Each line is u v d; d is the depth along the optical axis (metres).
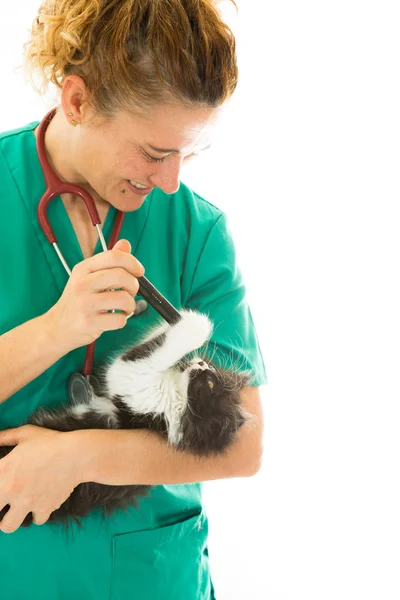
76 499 1.14
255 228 2.35
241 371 1.19
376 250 2.34
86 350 1.15
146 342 1.15
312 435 2.33
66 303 0.99
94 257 0.98
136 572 1.18
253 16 2.22
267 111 2.29
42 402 1.15
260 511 2.23
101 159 1.03
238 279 1.26
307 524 2.21
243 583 2.11
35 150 1.18
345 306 2.36
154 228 1.22
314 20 2.22
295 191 2.34
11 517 1.06
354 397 2.35
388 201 2.32
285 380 2.36
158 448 1.10
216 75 0.93
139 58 0.92
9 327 1.12
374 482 2.28
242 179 2.33
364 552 2.17
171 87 0.91
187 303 1.24
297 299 2.37
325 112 2.29
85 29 0.94
